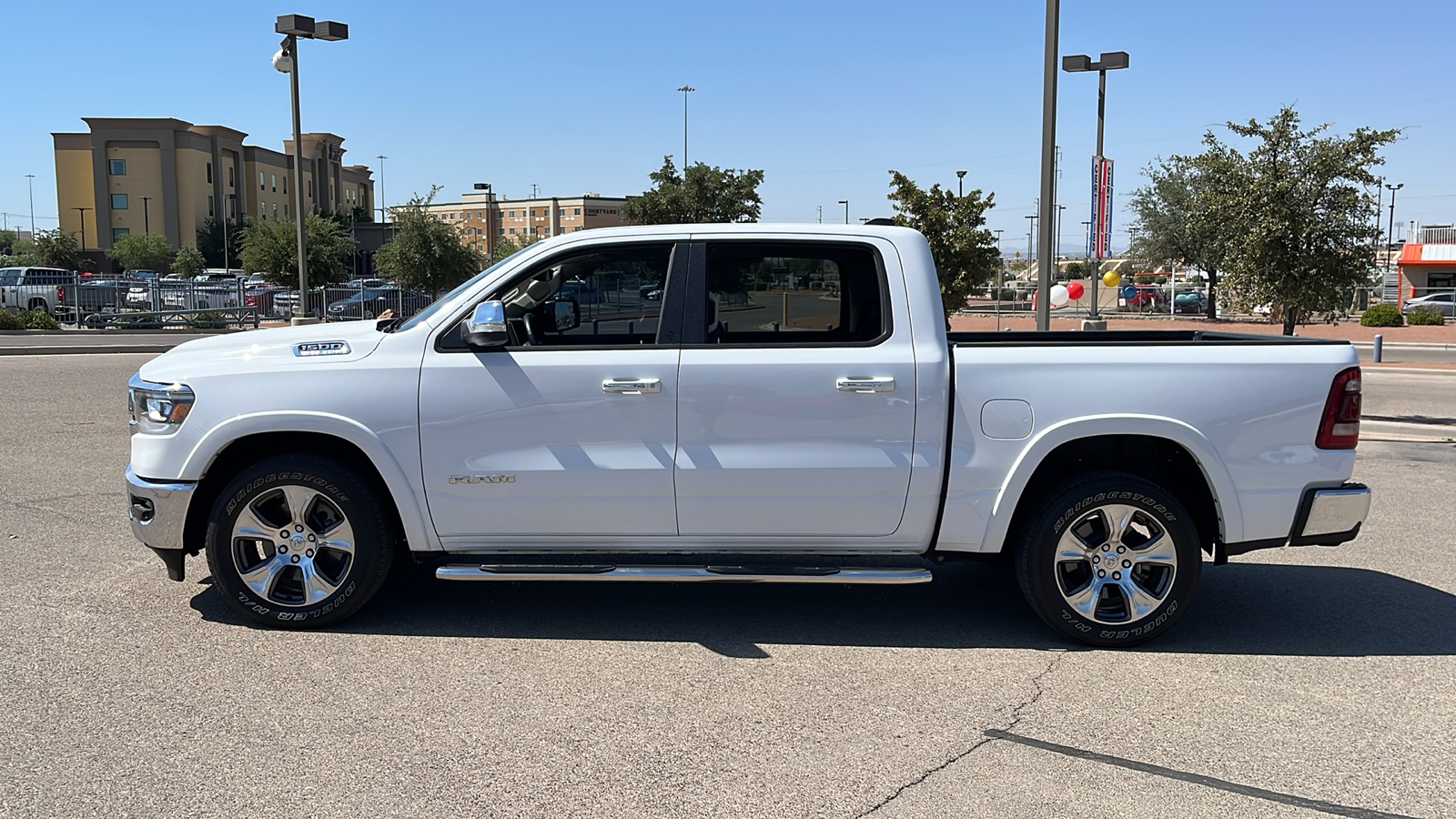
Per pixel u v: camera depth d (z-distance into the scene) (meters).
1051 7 12.39
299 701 4.30
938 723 4.18
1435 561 6.78
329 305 36.81
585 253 5.07
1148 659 4.96
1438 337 31.27
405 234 38.69
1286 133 13.64
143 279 36.53
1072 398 4.96
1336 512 5.00
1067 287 16.16
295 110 24.95
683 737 4.02
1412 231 53.25
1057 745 3.99
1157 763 3.85
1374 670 4.83
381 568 5.12
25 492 8.10
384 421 4.97
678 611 5.61
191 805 3.43
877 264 5.06
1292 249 13.66
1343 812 3.51
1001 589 6.09
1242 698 4.48
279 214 108.44
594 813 3.43
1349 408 5.02
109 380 15.88
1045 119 12.60
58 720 4.07
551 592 5.92
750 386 4.93
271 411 4.97
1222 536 5.07
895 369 4.94
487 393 4.96
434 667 4.70
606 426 4.97
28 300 33.69
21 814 3.35
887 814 3.45
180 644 4.92
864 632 5.30
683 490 4.99
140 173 94.69
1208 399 4.96
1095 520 5.05
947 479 5.00
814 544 5.12
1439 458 10.87
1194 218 14.85
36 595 5.61
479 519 5.07
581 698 4.38
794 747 3.94
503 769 3.73
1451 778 3.75
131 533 6.91
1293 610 5.75
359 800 3.49
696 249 5.07
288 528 5.07
